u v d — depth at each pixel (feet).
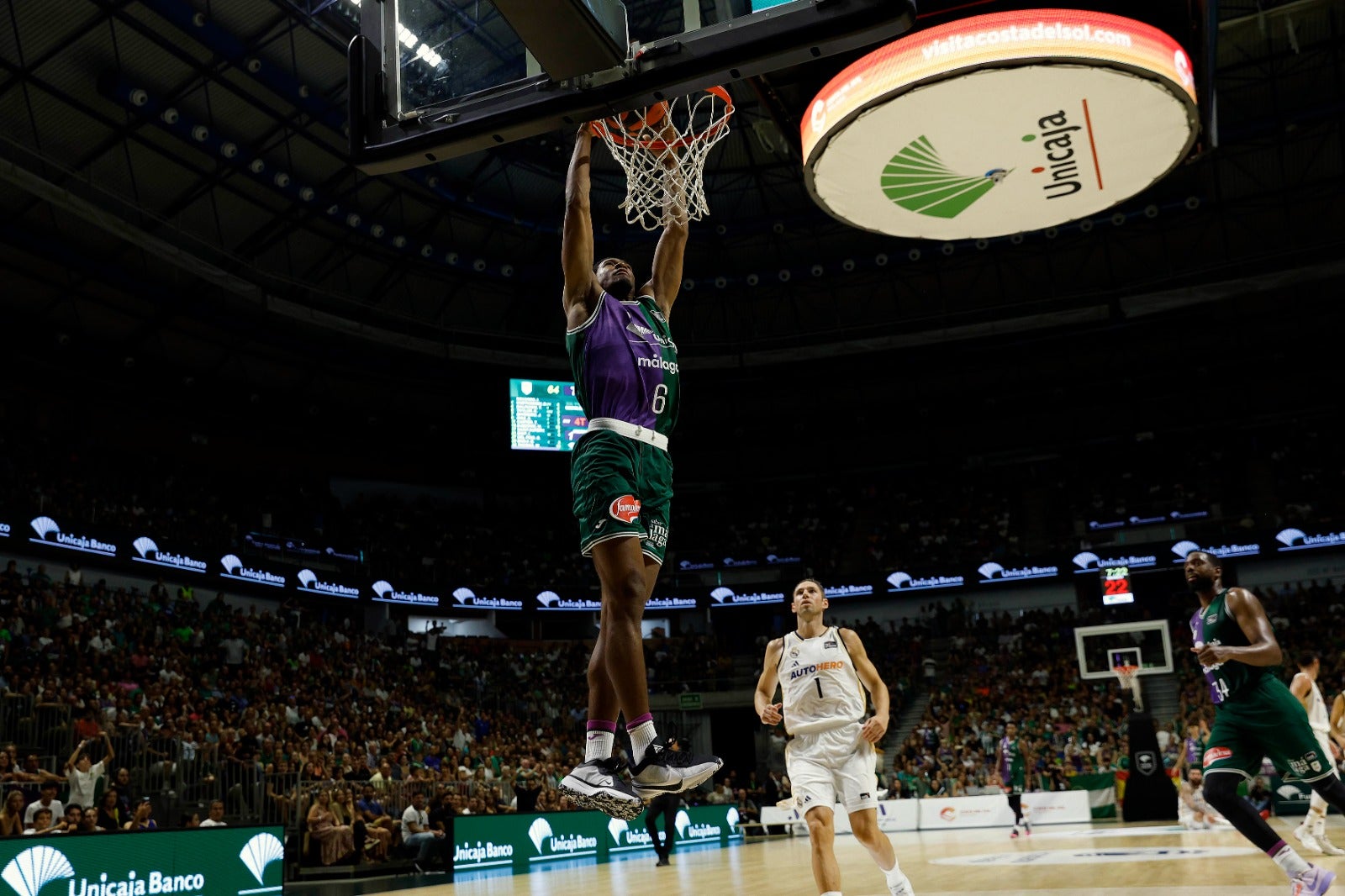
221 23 61.21
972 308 101.50
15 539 64.49
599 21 10.98
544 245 92.12
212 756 52.47
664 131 12.17
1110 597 60.80
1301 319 103.35
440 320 94.27
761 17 11.01
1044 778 73.10
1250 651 16.84
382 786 53.11
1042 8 28.94
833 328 104.83
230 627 73.31
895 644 102.37
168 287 78.95
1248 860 29.09
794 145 36.70
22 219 69.36
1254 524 97.55
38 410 82.33
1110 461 115.96
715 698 97.66
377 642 88.17
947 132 31.71
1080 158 33.76
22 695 49.06
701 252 96.27
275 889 33.53
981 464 120.26
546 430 93.61
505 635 108.37
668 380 9.91
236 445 96.07
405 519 104.17
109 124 64.39
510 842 48.65
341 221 78.84
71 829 36.01
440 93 12.43
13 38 57.26
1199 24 30.19
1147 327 104.42
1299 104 79.41
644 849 58.44
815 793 17.47
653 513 9.37
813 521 117.19
